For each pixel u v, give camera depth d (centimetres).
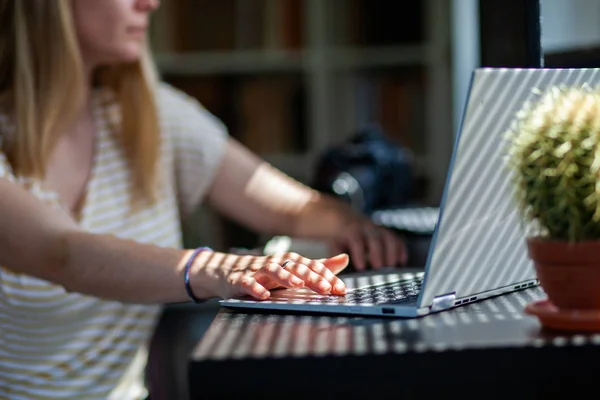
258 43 450
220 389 93
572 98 97
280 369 93
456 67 404
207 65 449
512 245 123
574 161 95
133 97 208
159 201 212
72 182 199
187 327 325
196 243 394
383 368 92
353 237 199
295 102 450
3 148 189
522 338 95
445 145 442
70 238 148
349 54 451
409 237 221
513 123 112
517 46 162
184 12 446
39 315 186
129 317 196
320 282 125
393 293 124
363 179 273
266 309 120
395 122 449
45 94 192
